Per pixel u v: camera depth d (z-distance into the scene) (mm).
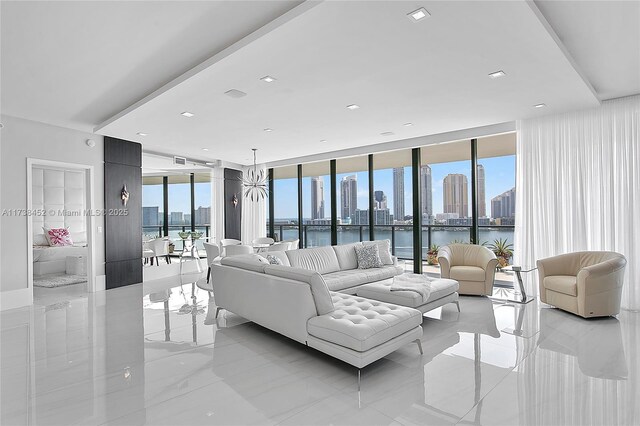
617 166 4785
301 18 2529
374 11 2473
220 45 3225
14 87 4148
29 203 5406
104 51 3305
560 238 5207
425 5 2418
